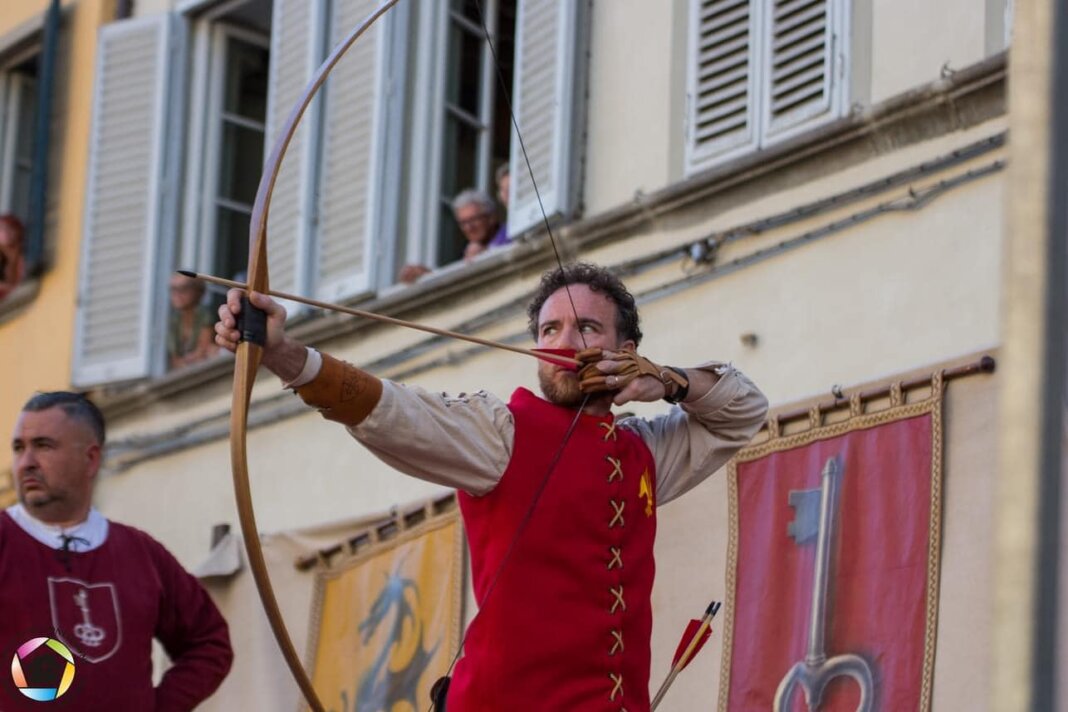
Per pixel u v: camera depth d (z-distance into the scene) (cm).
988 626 871
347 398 568
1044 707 313
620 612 608
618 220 1158
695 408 650
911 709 884
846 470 949
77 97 1645
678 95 1173
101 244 1557
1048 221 335
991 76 980
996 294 952
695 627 669
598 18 1240
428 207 1381
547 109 1232
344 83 1410
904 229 1008
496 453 602
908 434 931
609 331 640
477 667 598
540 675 595
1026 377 328
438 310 1283
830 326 1028
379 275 1353
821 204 1050
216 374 1432
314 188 1409
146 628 855
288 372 561
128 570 863
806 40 1109
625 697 606
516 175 1244
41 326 1614
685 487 664
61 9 1684
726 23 1159
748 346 1066
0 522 845
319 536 1252
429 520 1181
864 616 917
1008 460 325
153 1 1614
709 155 1141
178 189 1551
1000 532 323
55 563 842
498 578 600
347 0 1427
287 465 1357
